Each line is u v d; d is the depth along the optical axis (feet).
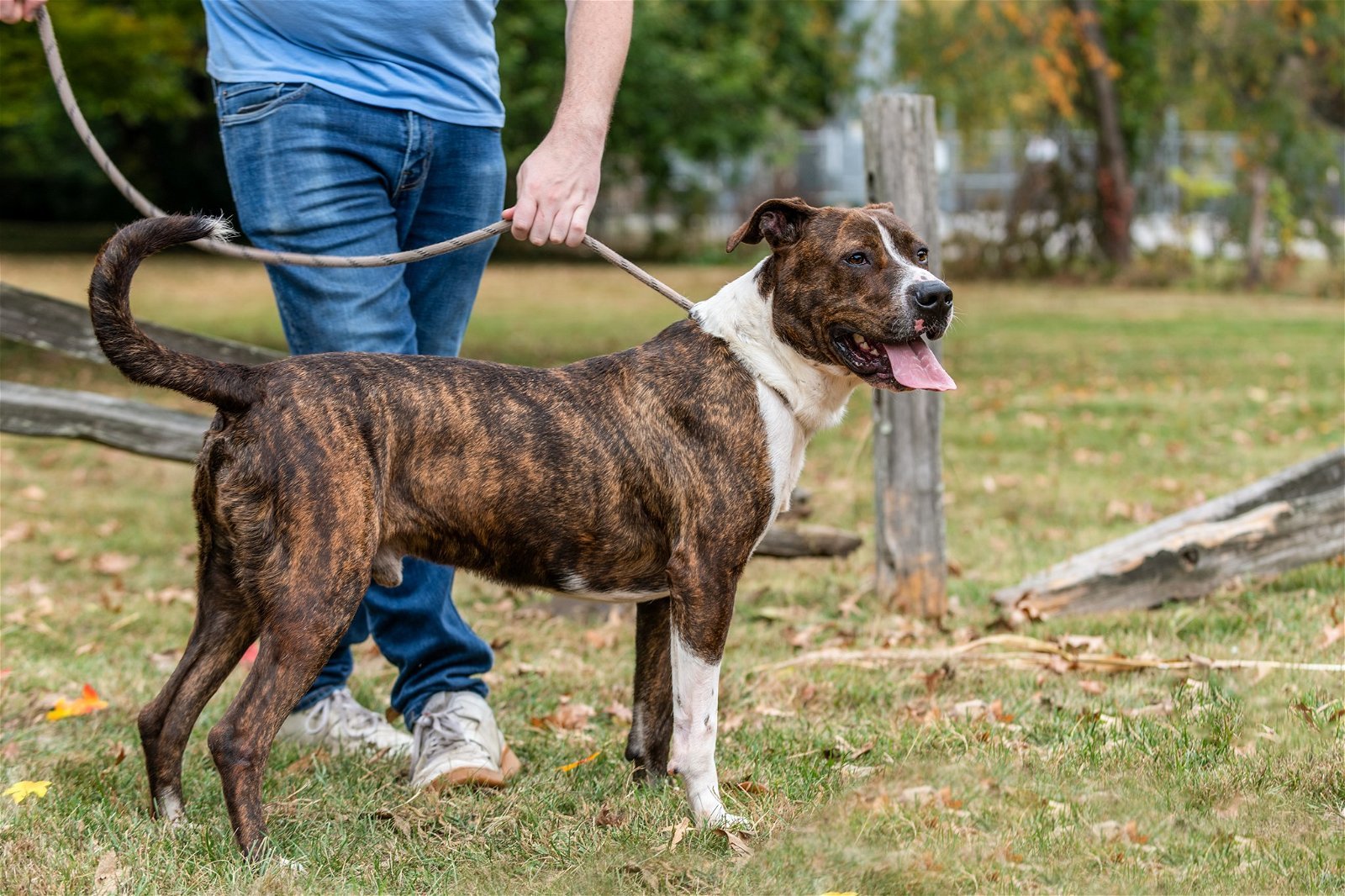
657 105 78.33
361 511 12.31
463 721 14.88
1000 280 93.71
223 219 12.52
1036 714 16.65
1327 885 11.43
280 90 14.25
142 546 28.04
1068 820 12.89
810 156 128.16
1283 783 13.60
